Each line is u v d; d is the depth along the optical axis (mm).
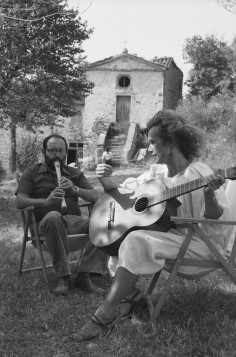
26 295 4102
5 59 18594
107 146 32000
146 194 3588
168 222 3432
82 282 4277
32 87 19578
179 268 3400
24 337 3248
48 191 4609
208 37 37781
